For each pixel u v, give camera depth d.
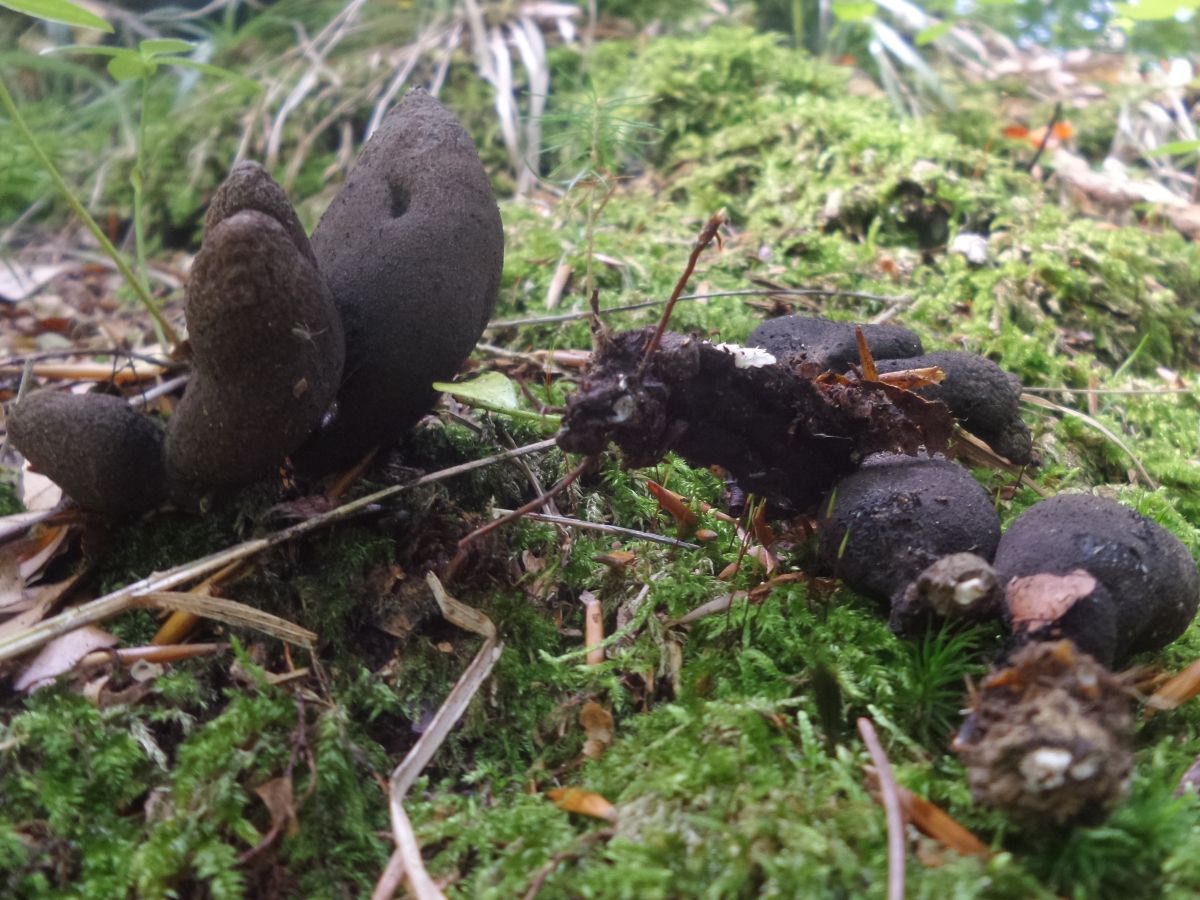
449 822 0.13
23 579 0.17
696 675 0.15
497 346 0.25
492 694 0.16
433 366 0.16
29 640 0.15
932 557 0.14
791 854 0.12
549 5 0.43
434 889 0.12
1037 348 0.25
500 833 0.13
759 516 0.17
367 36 0.43
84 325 0.30
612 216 0.31
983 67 0.44
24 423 0.16
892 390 0.15
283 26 0.45
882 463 0.16
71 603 0.17
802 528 0.17
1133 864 0.12
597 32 0.43
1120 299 0.28
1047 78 0.43
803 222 0.30
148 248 0.36
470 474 0.19
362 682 0.15
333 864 0.13
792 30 0.47
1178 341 0.28
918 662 0.14
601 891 0.12
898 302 0.26
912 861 0.12
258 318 0.13
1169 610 0.14
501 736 0.15
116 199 0.38
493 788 0.15
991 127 0.38
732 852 0.12
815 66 0.39
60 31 0.45
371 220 0.16
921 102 0.40
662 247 0.29
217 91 0.40
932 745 0.14
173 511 0.17
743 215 0.32
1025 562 0.14
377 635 0.16
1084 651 0.13
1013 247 0.29
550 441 0.18
